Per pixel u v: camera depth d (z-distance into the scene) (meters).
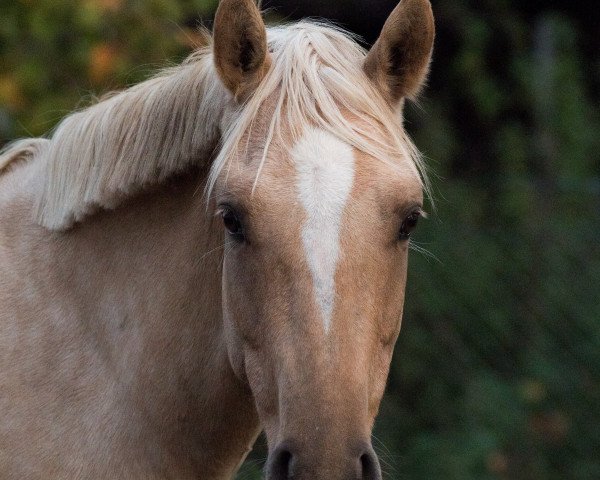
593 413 11.60
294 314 4.41
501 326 11.88
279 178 4.52
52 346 5.29
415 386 11.80
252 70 4.90
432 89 15.60
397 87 5.09
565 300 11.80
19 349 5.27
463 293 11.91
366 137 4.62
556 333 11.81
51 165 5.42
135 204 5.36
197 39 10.34
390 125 4.77
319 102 4.66
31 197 5.57
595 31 16.69
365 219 4.46
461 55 15.18
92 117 5.38
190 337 5.27
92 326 5.34
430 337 11.86
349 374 4.34
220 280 5.16
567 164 14.62
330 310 4.38
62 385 5.24
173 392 5.29
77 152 5.34
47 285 5.38
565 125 14.91
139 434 5.27
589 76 16.45
